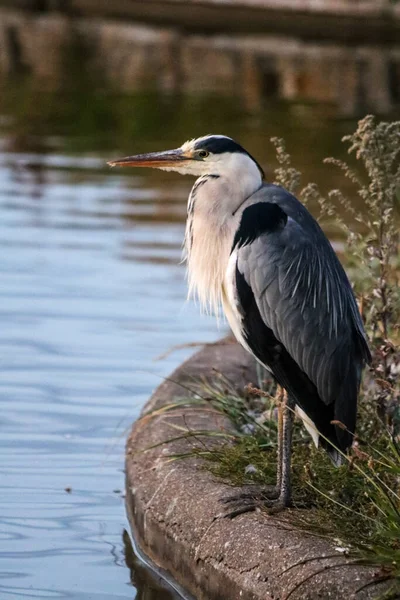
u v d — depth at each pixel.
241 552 8.52
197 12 47.94
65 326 14.76
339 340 9.01
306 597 7.80
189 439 10.52
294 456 9.94
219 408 11.10
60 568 9.23
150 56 40.47
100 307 15.46
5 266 16.94
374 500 8.74
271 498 9.18
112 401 12.59
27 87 33.62
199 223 9.63
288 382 9.25
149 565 9.45
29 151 25.31
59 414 12.21
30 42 42.62
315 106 32.03
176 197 21.66
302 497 9.12
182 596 8.99
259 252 9.13
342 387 9.00
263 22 46.59
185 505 9.38
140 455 10.62
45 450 11.38
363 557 7.92
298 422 10.51
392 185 10.28
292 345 9.07
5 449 11.37
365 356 9.30
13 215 19.77
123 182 22.84
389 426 9.71
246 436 10.37
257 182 9.59
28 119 29.06
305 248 9.09
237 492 9.28
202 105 31.48
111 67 37.97
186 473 9.82
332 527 8.52
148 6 49.06
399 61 40.44
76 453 11.34
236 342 13.32
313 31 45.22
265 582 8.18
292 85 35.50
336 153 25.31
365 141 10.11
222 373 11.97
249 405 11.46
